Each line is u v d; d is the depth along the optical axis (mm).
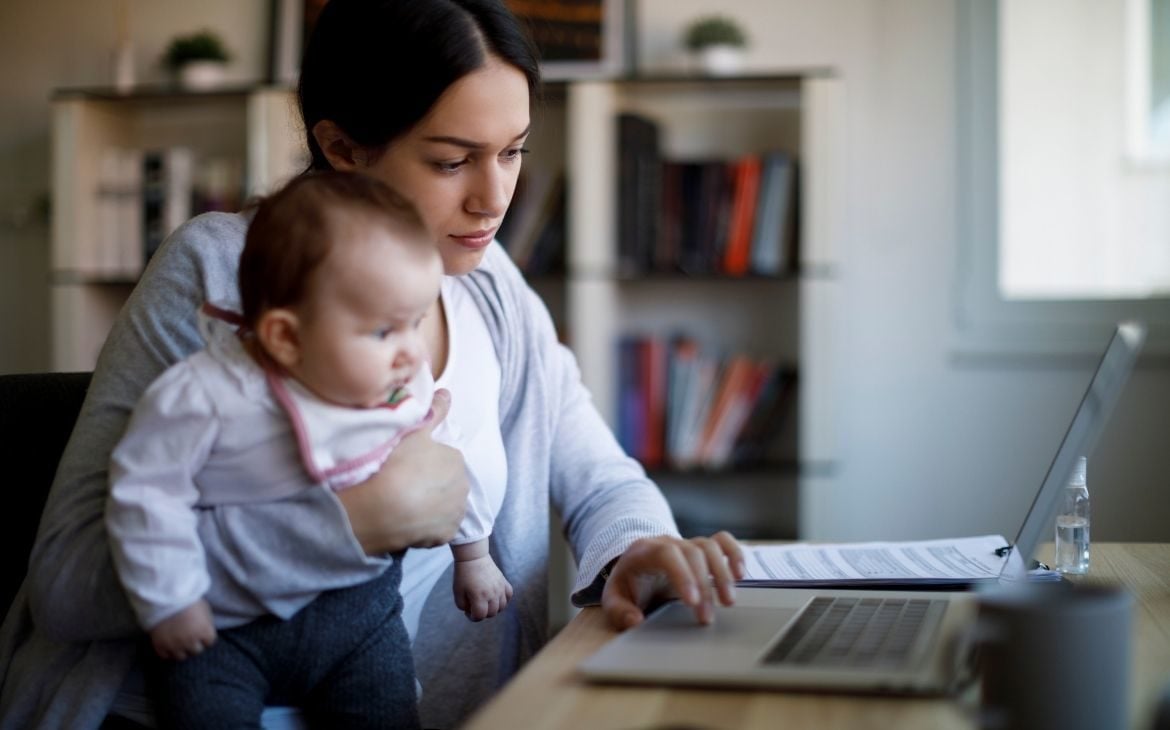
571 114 3035
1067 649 688
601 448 1521
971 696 787
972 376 3166
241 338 1054
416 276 1037
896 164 3184
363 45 1238
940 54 3156
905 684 782
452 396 1346
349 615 1070
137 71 3520
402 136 1240
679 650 884
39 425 1261
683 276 3057
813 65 3217
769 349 3297
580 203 3037
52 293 3447
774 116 3252
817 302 2977
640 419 3143
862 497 3219
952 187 3162
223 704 1013
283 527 1014
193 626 979
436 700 1443
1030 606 694
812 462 2998
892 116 3184
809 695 798
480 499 1307
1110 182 3111
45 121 3564
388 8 1229
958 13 3141
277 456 1025
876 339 3203
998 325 3145
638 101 3305
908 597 1075
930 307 3180
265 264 1012
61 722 1062
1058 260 3146
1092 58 3107
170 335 1148
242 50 3453
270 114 3145
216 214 1266
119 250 3277
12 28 3584
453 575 1356
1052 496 971
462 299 1438
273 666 1052
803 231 2979
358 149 1295
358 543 1030
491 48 1240
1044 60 3135
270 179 3146
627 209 3096
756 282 3295
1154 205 3084
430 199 1260
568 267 3059
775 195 3078
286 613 1033
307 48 1329
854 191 3205
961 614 979
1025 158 3156
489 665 1460
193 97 3246
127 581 972
